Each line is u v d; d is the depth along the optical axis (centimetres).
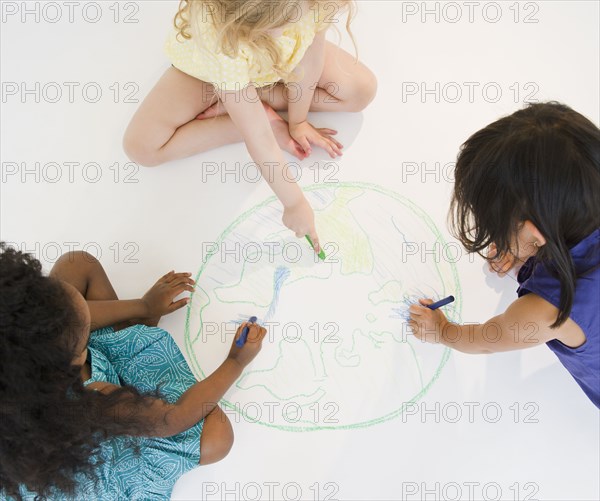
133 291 125
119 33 135
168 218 128
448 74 130
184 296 124
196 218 127
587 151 76
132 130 121
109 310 112
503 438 119
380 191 126
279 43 97
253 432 119
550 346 104
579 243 84
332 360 121
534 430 119
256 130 99
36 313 78
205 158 129
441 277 122
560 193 77
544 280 91
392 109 129
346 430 119
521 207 79
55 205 129
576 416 119
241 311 123
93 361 102
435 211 125
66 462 87
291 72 104
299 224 114
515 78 130
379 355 121
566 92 129
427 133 128
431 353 120
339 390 120
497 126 80
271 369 121
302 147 124
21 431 82
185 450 105
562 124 77
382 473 118
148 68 133
